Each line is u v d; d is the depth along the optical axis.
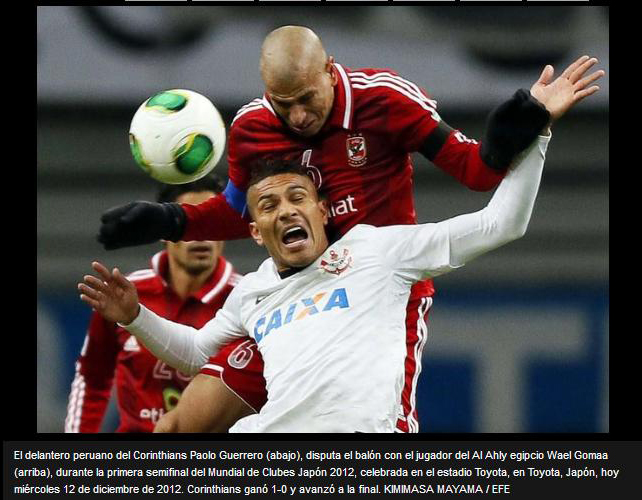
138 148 23.83
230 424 24.70
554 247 48.19
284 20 46.53
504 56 46.50
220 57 46.62
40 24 46.72
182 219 25.30
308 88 22.27
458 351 47.12
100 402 32.28
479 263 47.69
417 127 23.33
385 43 46.41
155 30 46.72
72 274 48.16
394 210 23.98
